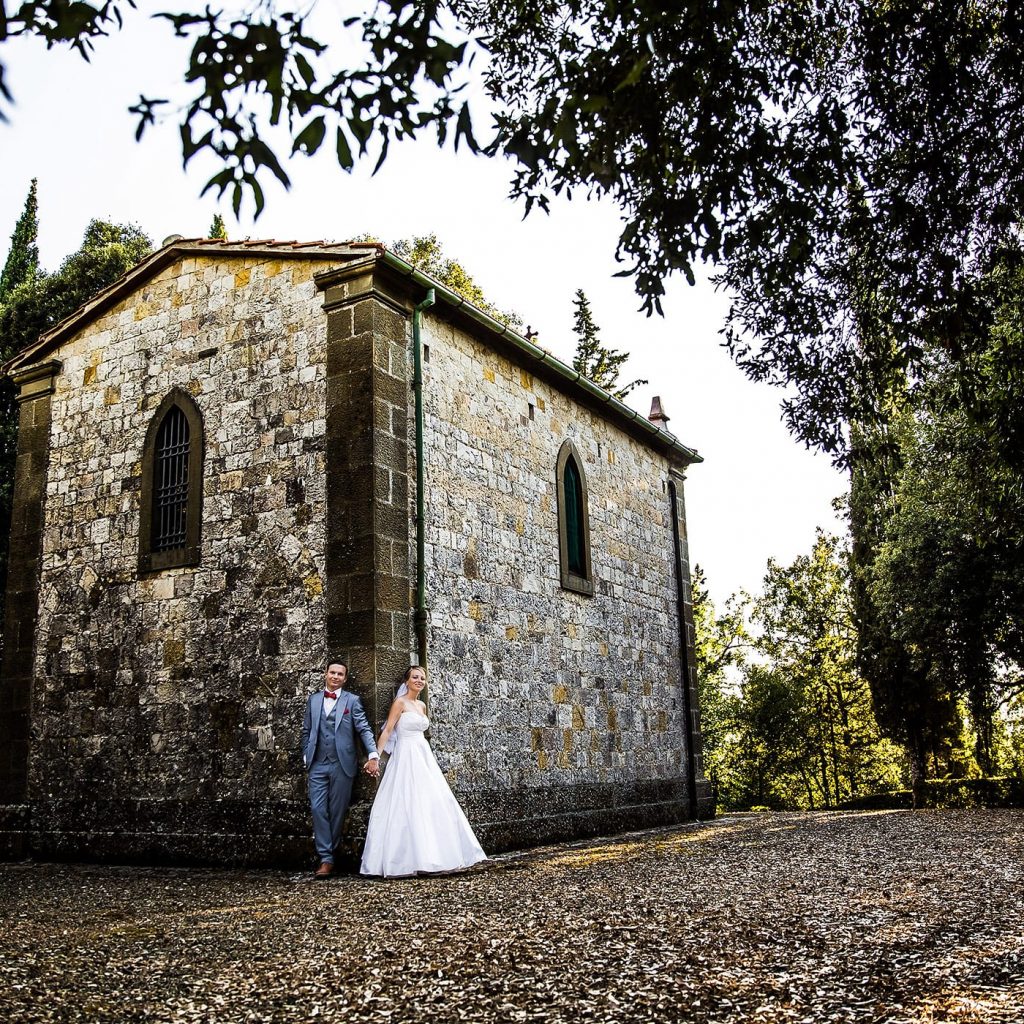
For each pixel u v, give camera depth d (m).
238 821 9.72
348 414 9.92
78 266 22.41
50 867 10.16
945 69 6.21
